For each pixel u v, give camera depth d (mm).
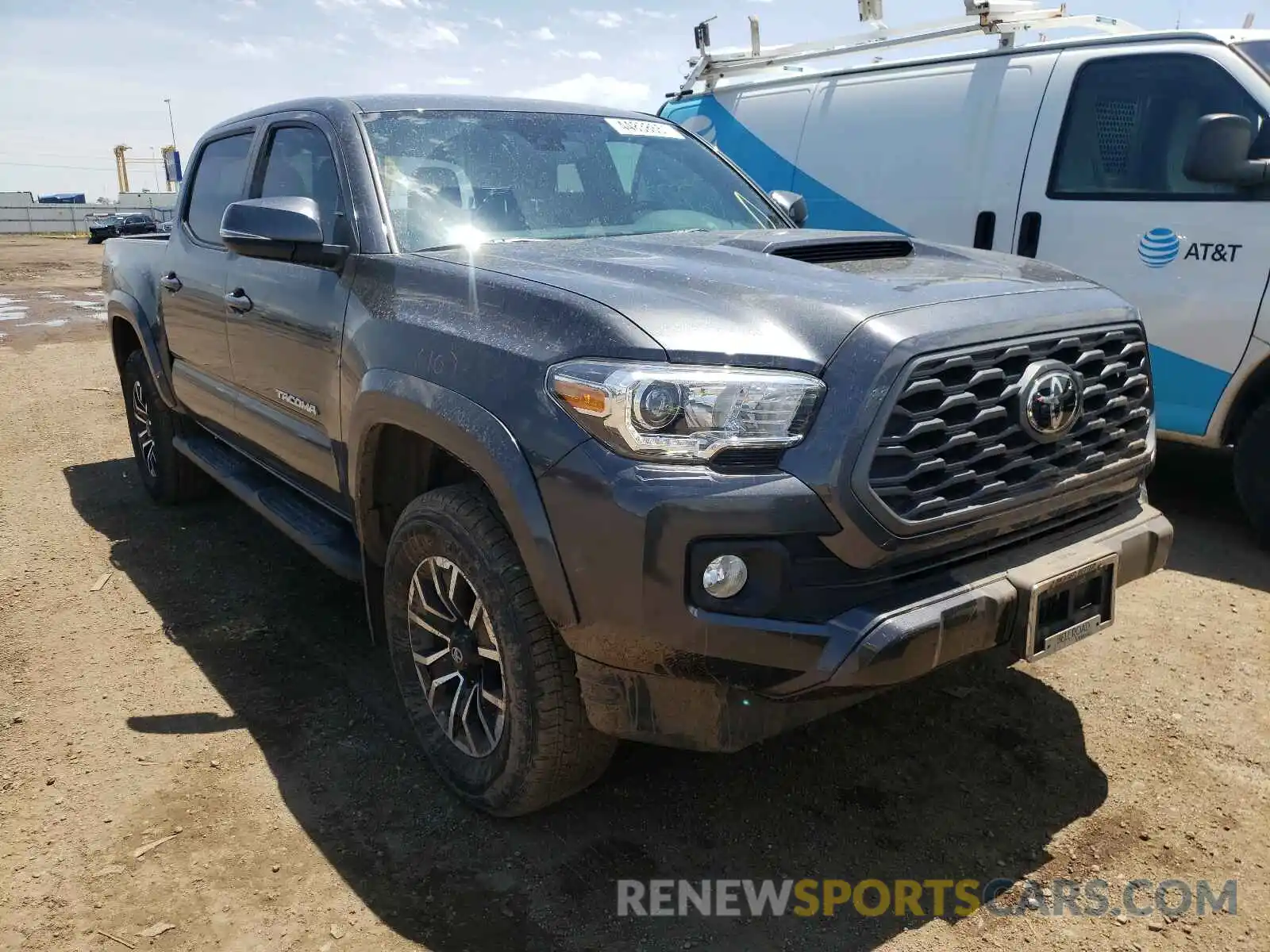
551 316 2314
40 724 3158
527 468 2215
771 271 2482
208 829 2629
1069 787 2756
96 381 8961
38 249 35719
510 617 2367
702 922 2281
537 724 2391
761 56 6832
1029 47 5234
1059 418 2316
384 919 2301
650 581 2055
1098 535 2531
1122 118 4793
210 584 4293
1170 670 3387
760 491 2020
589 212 3359
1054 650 2334
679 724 2209
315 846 2561
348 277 3008
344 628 3850
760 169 6562
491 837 2588
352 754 2982
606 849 2539
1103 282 4793
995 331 2246
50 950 2205
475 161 3309
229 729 3121
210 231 4223
